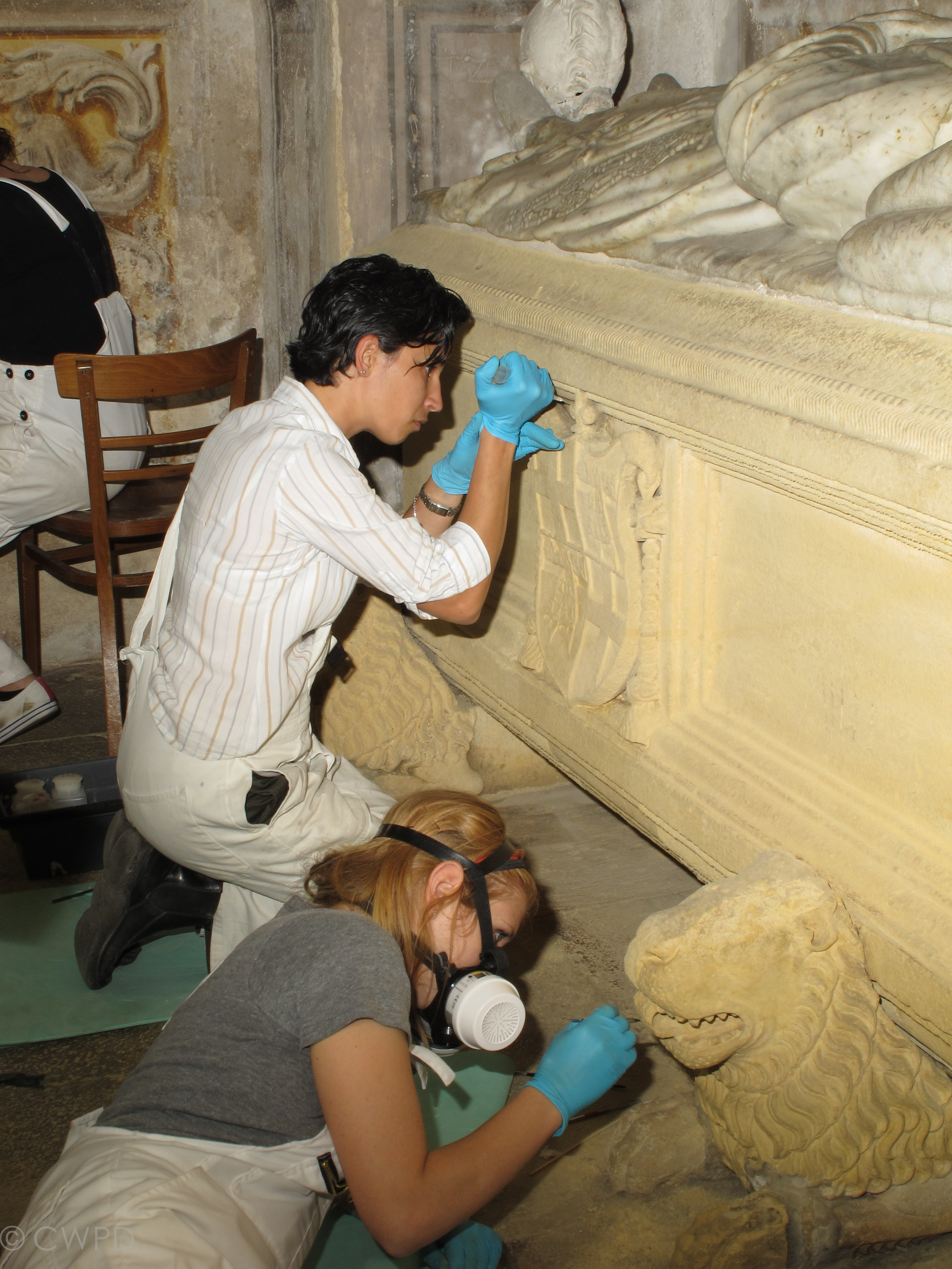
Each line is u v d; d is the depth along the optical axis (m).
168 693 1.70
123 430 2.81
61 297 2.64
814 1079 1.40
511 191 2.24
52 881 2.34
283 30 2.85
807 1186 1.44
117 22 2.89
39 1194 1.11
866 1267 1.42
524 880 1.21
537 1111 1.16
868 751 1.45
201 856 1.76
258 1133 1.13
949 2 2.43
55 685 3.19
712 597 1.72
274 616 1.60
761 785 1.60
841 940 1.38
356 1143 1.03
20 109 2.90
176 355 2.51
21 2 2.81
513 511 2.22
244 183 3.15
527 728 2.17
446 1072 1.13
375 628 2.55
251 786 1.69
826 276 1.43
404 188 2.83
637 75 2.96
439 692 2.56
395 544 1.54
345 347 1.54
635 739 1.81
